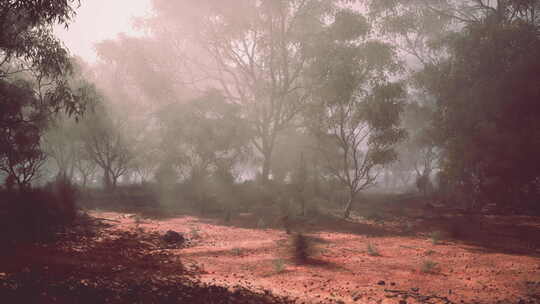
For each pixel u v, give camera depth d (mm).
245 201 25422
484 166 22094
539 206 21672
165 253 10438
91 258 9234
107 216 18031
